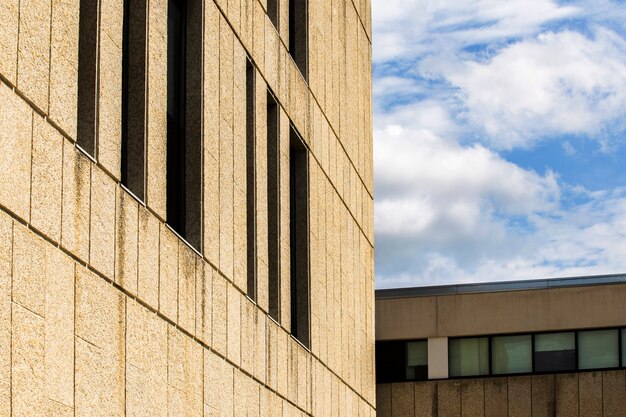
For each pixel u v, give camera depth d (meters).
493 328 47.78
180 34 19.61
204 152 19.25
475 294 48.31
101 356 14.71
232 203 20.70
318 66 28.77
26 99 12.82
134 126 16.80
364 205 34.22
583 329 47.06
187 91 19.44
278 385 23.27
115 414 15.12
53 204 13.46
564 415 46.50
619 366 46.44
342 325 30.08
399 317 48.81
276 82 24.47
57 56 13.57
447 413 47.72
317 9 28.84
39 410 12.89
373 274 35.12
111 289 15.12
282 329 23.83
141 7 17.05
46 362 13.14
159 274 16.89
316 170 27.95
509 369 47.59
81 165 14.27
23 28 12.73
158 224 16.95
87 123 14.85
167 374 17.08
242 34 21.92
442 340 48.28
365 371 33.03
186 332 18.00
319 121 28.53
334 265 29.47
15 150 12.55
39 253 13.05
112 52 15.36
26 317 12.66
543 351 47.38
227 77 20.83
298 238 26.80
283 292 24.14
